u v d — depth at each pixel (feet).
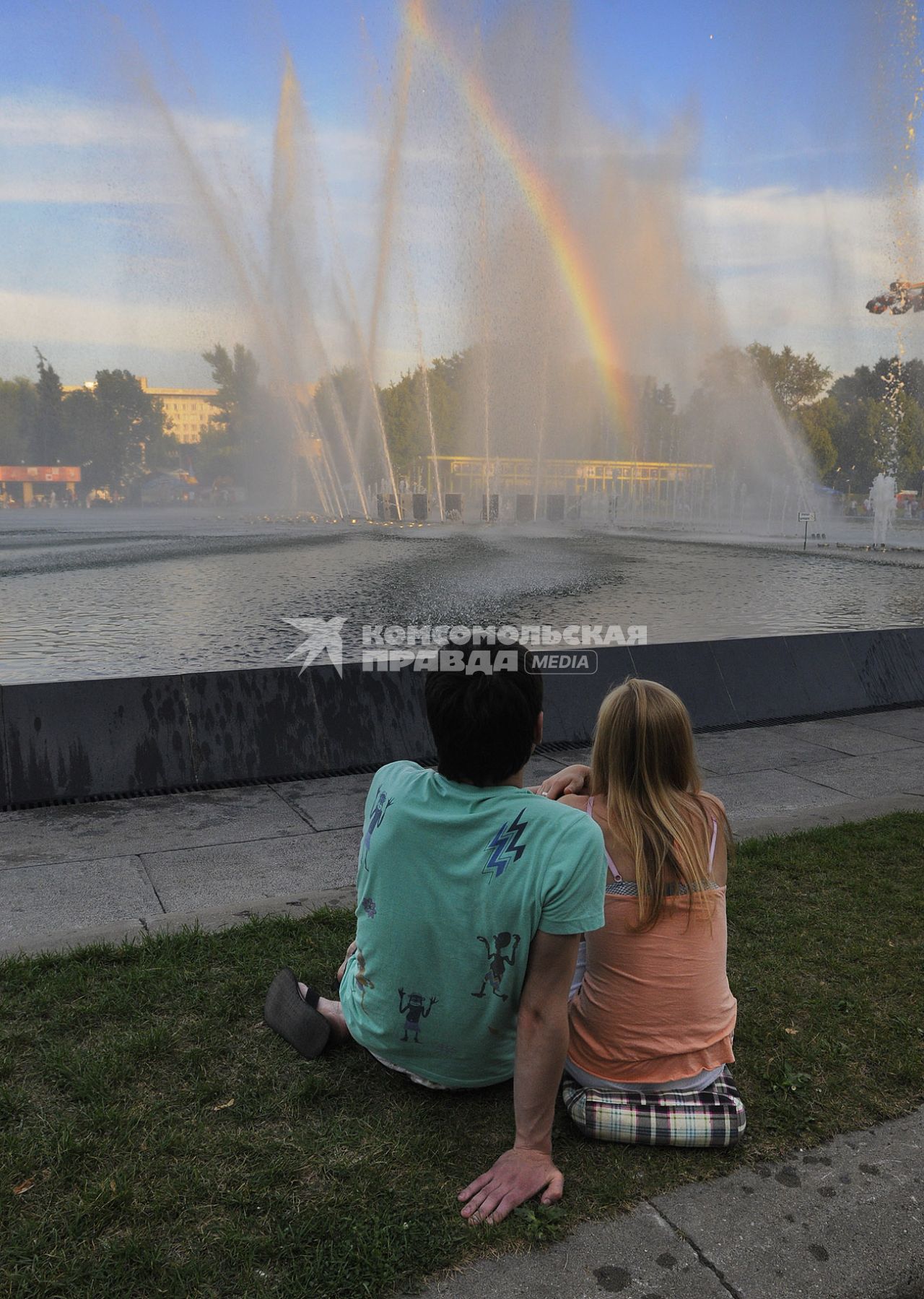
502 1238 6.53
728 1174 7.35
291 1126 7.73
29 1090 8.11
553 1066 7.07
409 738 20.52
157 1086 8.20
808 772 19.61
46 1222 6.57
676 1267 6.36
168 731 18.52
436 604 40.55
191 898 12.90
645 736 7.93
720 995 8.04
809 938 11.34
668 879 7.75
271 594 42.32
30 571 51.26
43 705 17.66
